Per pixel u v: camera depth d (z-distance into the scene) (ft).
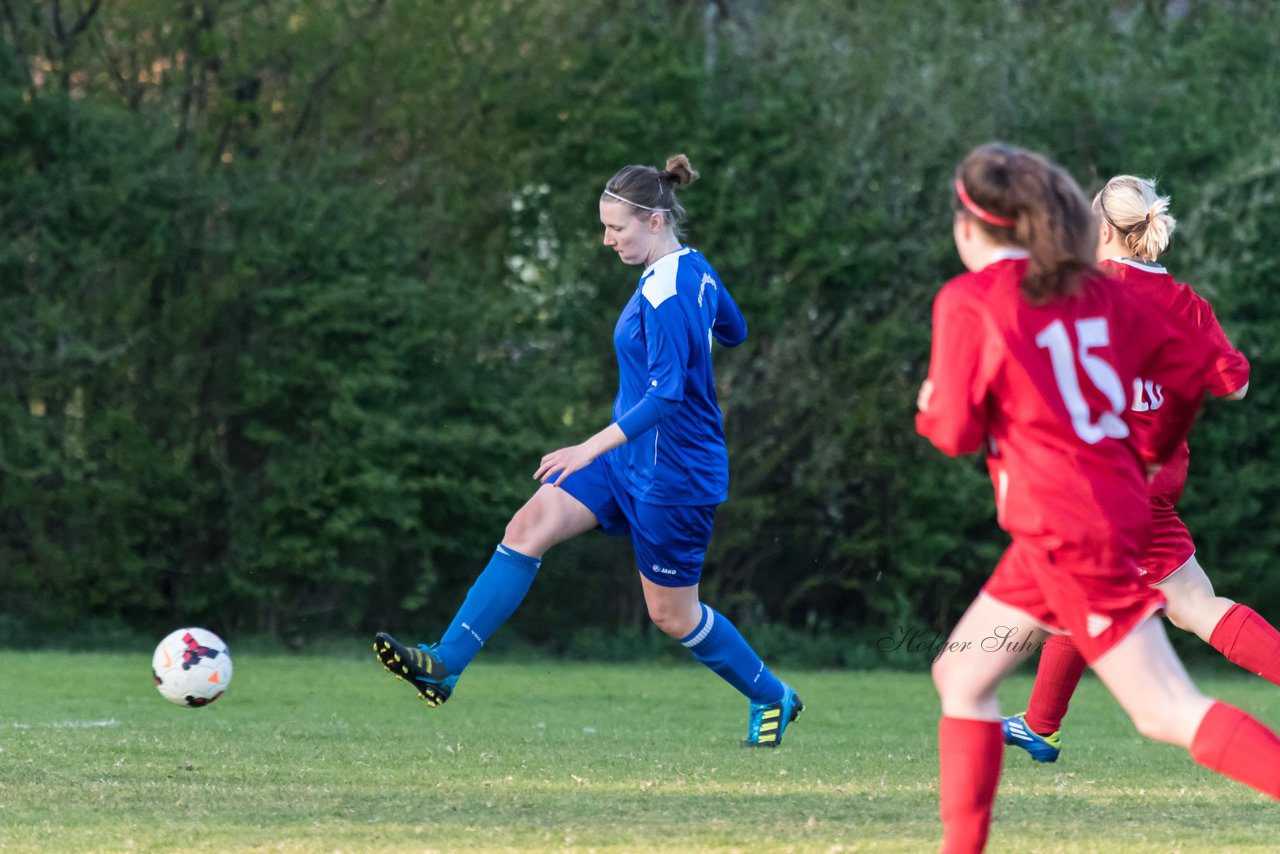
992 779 38.40
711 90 173.17
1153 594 36.45
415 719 87.25
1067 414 36.14
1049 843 43.65
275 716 86.79
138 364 161.99
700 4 184.44
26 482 155.94
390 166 174.81
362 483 157.38
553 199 172.14
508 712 94.22
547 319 168.86
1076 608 36.65
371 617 170.40
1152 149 174.70
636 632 170.91
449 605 172.45
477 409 165.17
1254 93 181.78
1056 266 36.09
